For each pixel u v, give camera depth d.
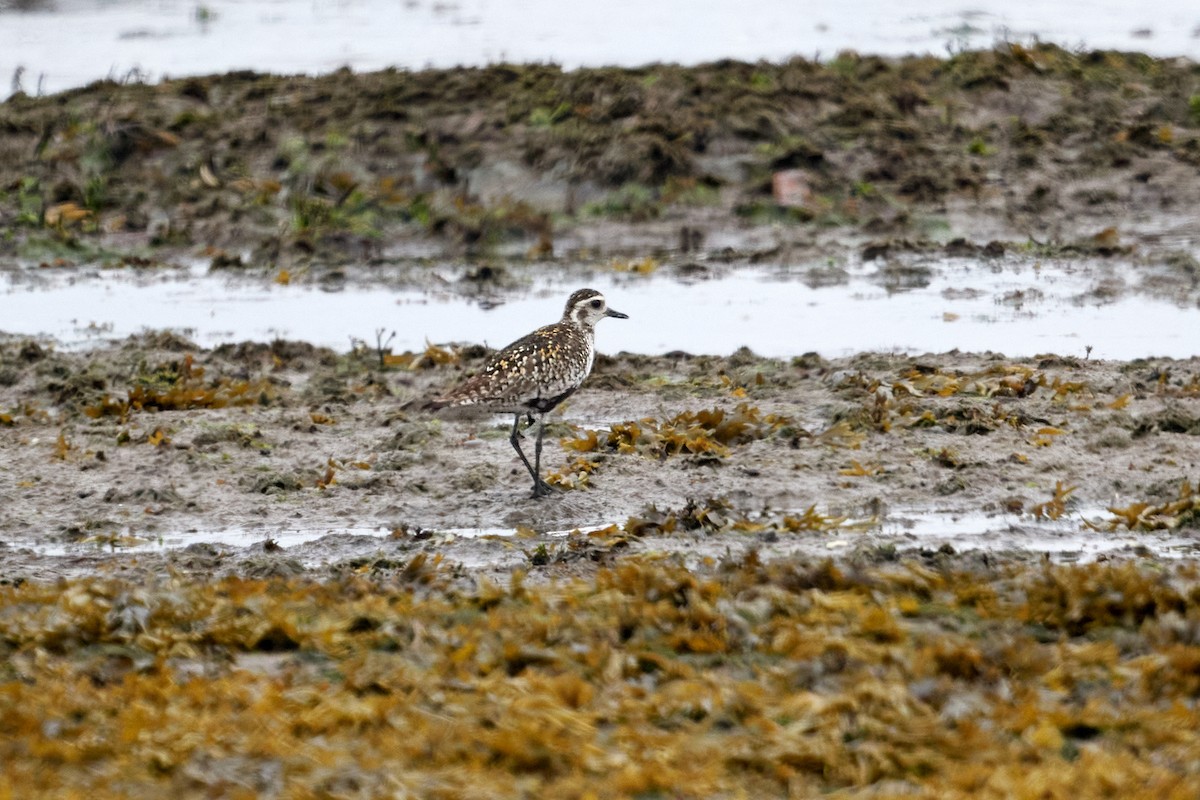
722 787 8.27
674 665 9.74
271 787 8.14
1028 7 43.69
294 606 11.09
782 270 23.86
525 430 16.53
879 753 8.46
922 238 24.98
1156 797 7.91
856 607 10.73
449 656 9.92
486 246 25.16
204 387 18.17
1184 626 10.12
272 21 41.81
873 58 31.25
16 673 9.91
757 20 41.50
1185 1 44.41
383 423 16.89
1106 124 28.38
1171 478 14.55
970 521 13.66
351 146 27.72
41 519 14.12
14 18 41.66
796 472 14.94
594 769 8.39
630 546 13.03
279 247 24.89
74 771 8.38
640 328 20.83
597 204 26.30
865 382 17.61
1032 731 8.77
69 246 25.36
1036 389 17.36
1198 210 25.62
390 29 40.69
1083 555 12.62
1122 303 21.56
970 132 28.38
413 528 13.86
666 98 28.45
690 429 15.87
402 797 7.96
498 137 27.67
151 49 37.69
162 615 10.69
